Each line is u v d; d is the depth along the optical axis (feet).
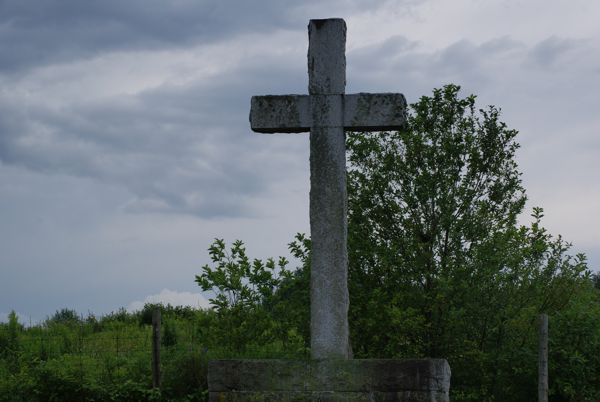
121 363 45.98
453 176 43.86
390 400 24.59
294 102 27.32
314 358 25.58
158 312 42.91
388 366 24.73
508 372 43.16
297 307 42.91
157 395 41.63
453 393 41.63
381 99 27.02
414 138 43.62
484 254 41.65
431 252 42.83
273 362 25.25
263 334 43.75
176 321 58.34
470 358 41.81
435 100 45.14
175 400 41.63
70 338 54.85
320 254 26.53
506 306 42.29
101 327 64.08
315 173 26.96
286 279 43.55
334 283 26.35
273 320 43.42
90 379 42.52
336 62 27.32
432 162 43.80
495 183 44.47
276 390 25.11
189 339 52.95
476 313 41.52
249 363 25.31
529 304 44.34
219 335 43.80
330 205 26.73
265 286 43.50
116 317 68.74
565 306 45.24
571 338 43.14
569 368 42.55
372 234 44.24
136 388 42.06
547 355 41.39
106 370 44.55
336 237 26.55
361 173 45.03
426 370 24.56
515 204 44.62
